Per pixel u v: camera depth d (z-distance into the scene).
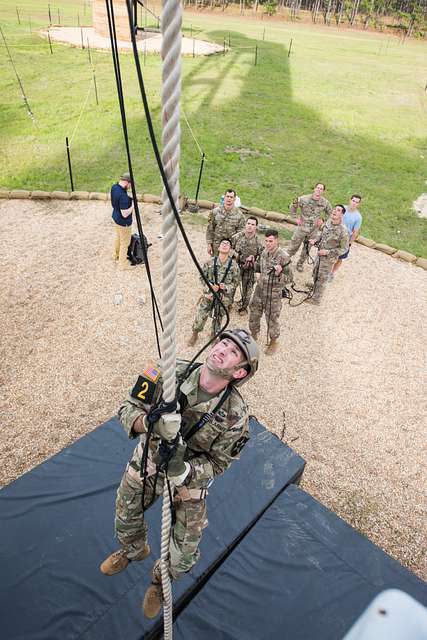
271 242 5.73
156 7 29.98
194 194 10.73
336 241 7.01
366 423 5.55
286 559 3.47
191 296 7.47
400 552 4.20
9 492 3.77
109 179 10.98
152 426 1.72
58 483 3.88
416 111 18.81
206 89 18.28
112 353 6.13
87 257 8.12
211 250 7.29
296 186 11.69
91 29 25.27
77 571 3.24
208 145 13.43
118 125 13.90
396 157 14.28
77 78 17.73
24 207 9.63
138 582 3.19
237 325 7.05
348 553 3.55
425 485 4.87
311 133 15.41
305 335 6.94
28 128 13.35
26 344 6.11
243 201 10.61
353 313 7.54
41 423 5.04
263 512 3.87
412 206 11.37
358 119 17.14
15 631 2.91
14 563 3.27
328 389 5.99
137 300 7.17
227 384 1.99
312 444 5.20
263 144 14.05
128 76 18.23
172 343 1.50
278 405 5.67
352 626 3.09
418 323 7.45
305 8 48.53
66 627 2.95
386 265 9.01
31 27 24.62
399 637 3.06
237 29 33.00
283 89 19.58
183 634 3.02
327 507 4.20
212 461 2.11
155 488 2.15
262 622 3.09
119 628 2.96
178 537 2.24
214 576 3.33
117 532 2.44
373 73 24.27
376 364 6.50
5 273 7.46
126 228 7.38
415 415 5.73
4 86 16.30
